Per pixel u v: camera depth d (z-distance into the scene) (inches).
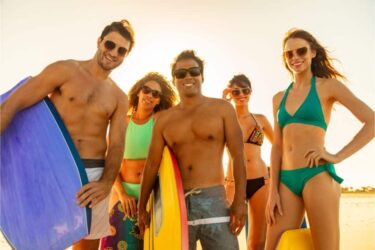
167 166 120.6
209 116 119.4
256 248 177.3
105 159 125.5
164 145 127.3
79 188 114.1
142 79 169.5
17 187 117.0
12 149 117.6
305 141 118.3
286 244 115.9
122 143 126.0
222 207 116.6
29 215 116.0
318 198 114.0
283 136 125.8
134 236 148.6
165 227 117.9
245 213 116.7
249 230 181.0
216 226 114.3
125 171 156.2
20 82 121.2
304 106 119.6
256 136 184.7
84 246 127.1
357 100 114.3
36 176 116.4
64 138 115.4
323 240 112.5
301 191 118.9
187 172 119.6
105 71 124.4
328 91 118.6
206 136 118.8
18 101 113.7
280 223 122.3
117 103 127.4
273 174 127.4
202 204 115.6
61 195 114.9
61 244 114.1
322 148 117.6
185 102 124.1
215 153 119.3
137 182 152.7
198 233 116.0
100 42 123.2
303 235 118.6
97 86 122.9
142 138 154.6
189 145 120.3
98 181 117.7
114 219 152.0
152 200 132.7
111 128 126.4
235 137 119.0
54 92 121.1
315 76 124.5
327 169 116.1
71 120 118.7
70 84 118.5
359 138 112.7
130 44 125.9
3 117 111.0
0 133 110.9
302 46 121.1
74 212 113.9
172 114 125.6
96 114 121.6
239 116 189.2
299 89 124.3
